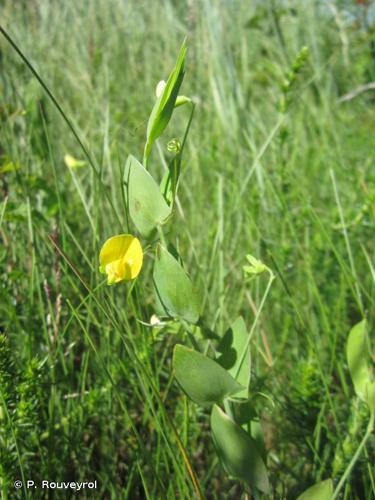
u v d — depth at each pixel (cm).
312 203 32
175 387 22
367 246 29
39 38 56
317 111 48
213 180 33
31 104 28
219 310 20
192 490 16
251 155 36
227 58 46
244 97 44
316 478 18
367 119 51
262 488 14
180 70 13
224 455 14
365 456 17
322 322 24
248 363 14
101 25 59
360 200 32
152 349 18
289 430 19
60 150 34
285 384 22
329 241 21
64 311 22
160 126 14
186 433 16
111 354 21
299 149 39
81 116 41
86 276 24
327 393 17
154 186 14
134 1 63
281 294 26
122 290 23
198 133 40
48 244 23
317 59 54
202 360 13
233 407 14
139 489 19
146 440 20
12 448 17
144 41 59
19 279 23
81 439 19
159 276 14
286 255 26
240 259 27
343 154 39
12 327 22
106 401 20
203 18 50
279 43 54
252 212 28
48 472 17
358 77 57
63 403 21
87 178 30
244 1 63
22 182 25
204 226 29
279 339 25
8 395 16
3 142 28
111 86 43
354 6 65
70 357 21
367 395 14
